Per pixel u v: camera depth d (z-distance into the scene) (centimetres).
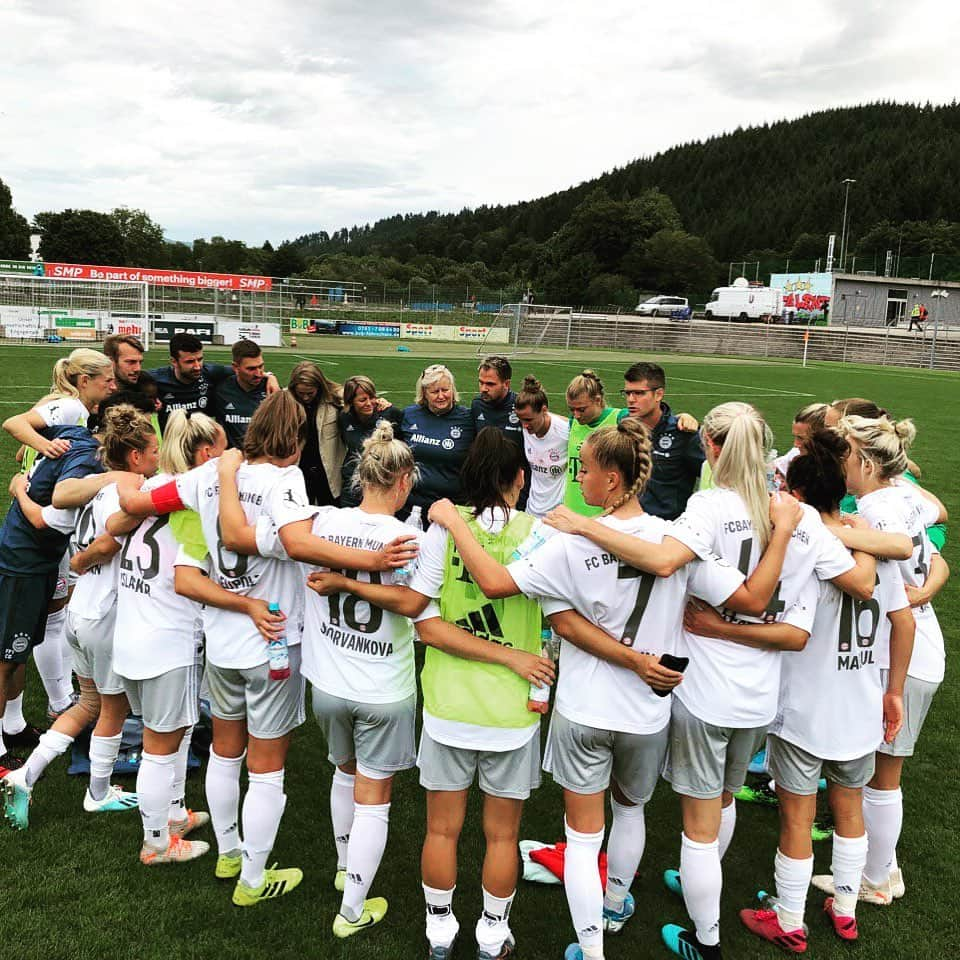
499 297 6153
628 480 273
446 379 599
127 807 387
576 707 285
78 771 416
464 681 288
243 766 439
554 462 605
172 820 368
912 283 6756
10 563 400
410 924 321
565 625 279
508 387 616
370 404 591
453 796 295
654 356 4372
